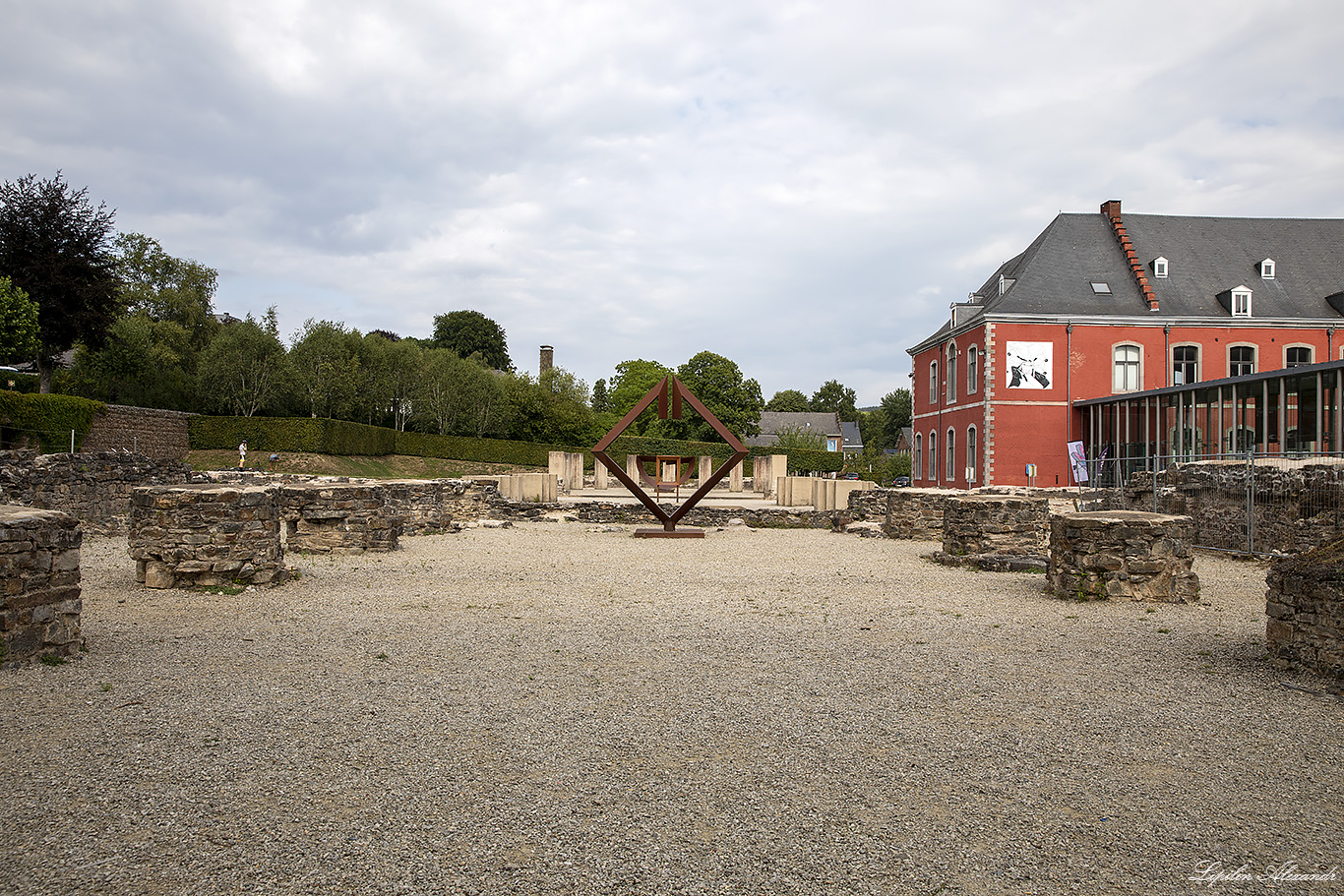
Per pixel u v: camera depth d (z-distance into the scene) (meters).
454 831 4.11
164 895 3.49
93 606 9.95
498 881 3.64
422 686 6.74
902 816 4.36
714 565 15.40
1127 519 11.28
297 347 50.97
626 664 7.57
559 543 19.22
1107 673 7.32
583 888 3.60
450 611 10.20
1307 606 7.18
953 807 4.48
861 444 115.44
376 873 3.69
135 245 62.91
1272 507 16.28
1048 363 40.09
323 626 9.13
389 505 19.33
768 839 4.08
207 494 11.20
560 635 8.82
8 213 39.75
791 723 5.87
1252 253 43.44
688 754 5.22
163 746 5.24
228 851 3.88
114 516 18.44
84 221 41.69
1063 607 10.83
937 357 47.88
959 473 43.84
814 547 19.06
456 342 88.06
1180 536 11.24
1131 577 11.20
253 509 11.58
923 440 50.41
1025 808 4.47
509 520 24.72
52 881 3.59
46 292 39.38
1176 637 8.86
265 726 5.65
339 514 16.16
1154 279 42.19
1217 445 32.22
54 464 17.23
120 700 6.18
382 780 4.74
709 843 4.03
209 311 64.06
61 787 4.58
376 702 6.25
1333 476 14.98
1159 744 5.48
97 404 35.16
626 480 21.33
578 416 67.44
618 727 5.74
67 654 7.33
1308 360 40.25
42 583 7.21
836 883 3.67
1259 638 8.78
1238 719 5.99
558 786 4.69
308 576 12.84
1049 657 7.94
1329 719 5.98
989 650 8.23
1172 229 44.31
